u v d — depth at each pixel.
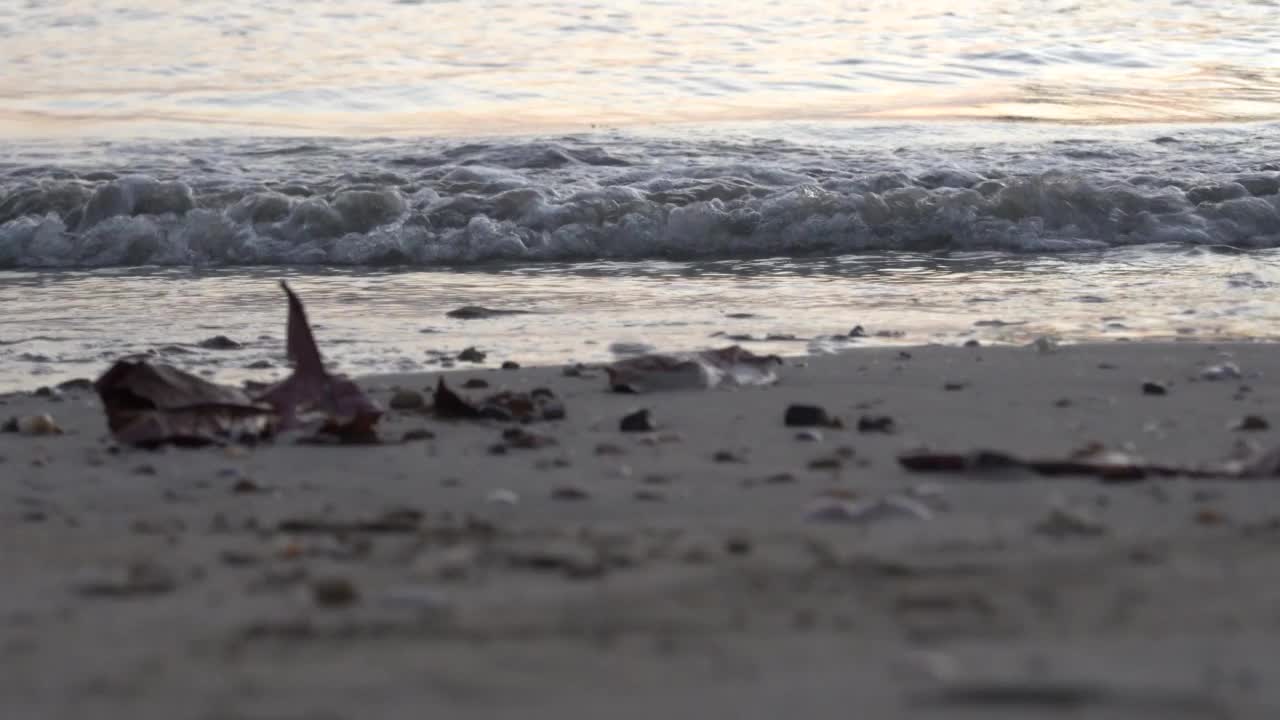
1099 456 4.30
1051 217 11.67
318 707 2.00
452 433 4.95
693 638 2.39
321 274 10.54
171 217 11.59
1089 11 22.67
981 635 2.38
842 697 1.99
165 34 20.67
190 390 4.89
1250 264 10.30
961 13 22.50
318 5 22.41
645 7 22.48
